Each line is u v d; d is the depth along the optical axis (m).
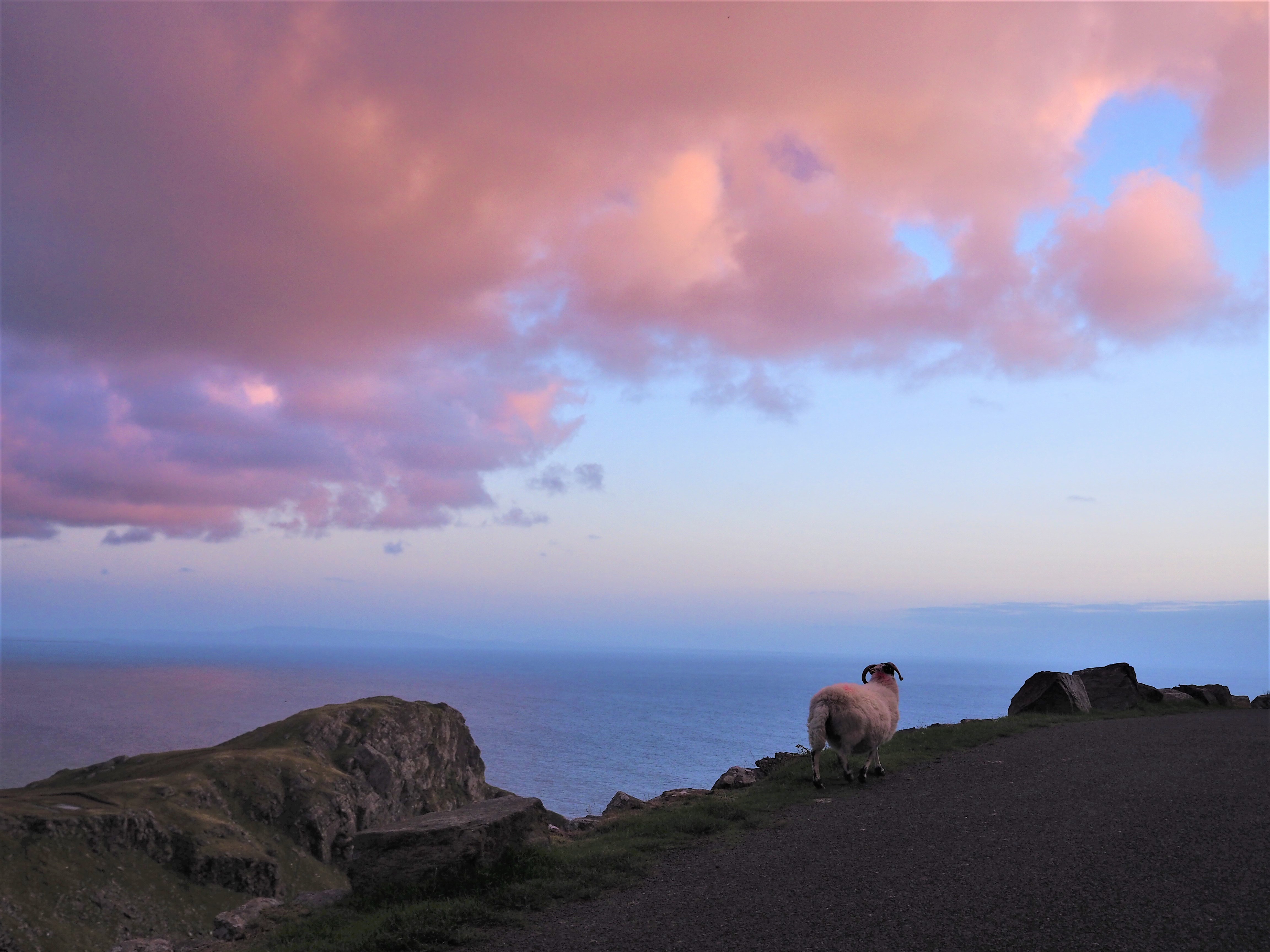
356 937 7.21
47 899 68.12
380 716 120.75
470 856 8.73
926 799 12.09
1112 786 12.45
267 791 96.12
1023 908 6.89
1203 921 6.44
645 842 10.19
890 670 15.80
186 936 72.19
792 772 15.38
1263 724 21.69
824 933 6.54
